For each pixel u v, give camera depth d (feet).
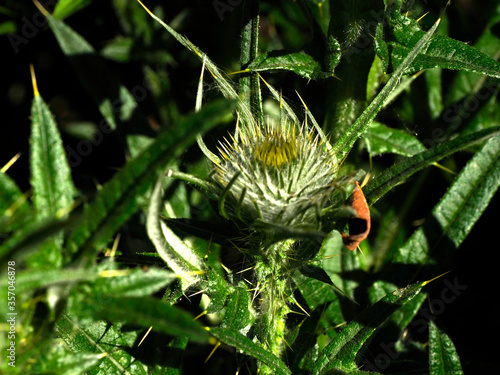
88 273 1.02
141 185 1.03
